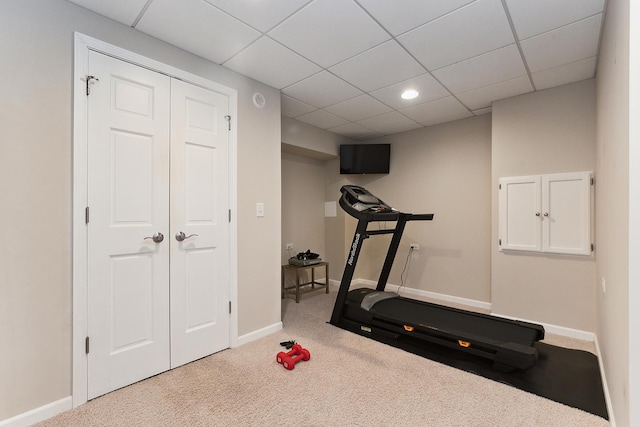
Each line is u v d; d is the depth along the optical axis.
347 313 2.99
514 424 1.55
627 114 1.18
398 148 4.32
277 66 2.41
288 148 3.94
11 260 1.48
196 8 1.72
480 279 3.52
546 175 2.77
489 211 3.46
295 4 1.69
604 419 1.58
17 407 1.49
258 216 2.66
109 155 1.81
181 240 2.13
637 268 1.11
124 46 1.87
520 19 1.82
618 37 1.38
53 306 1.60
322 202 4.82
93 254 1.74
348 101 3.15
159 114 2.03
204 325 2.27
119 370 1.84
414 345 2.49
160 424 1.54
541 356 2.28
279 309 2.84
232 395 1.79
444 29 1.93
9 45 1.48
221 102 2.39
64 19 1.65
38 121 1.56
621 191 1.31
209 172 2.31
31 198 1.54
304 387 1.88
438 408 1.68
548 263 2.77
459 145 3.72
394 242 3.33
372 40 2.05
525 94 2.92
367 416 1.61
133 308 1.90
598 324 2.33
